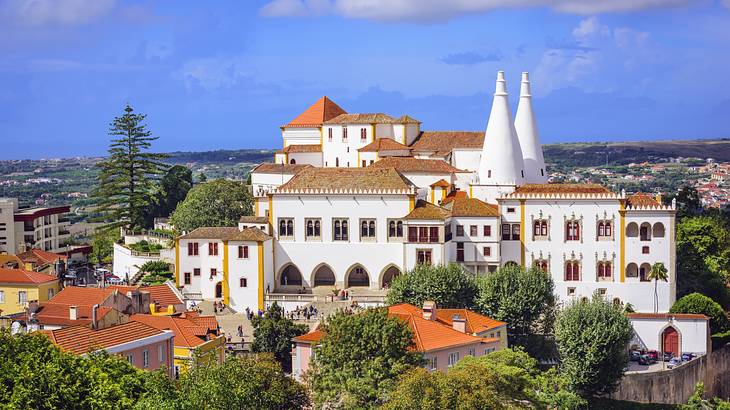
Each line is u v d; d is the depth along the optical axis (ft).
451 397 375.45
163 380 370.73
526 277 593.42
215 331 504.84
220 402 366.22
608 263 652.89
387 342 424.46
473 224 655.35
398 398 377.71
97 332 424.05
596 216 652.89
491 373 401.29
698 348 604.08
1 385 338.75
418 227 645.51
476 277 609.01
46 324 488.02
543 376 529.86
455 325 520.01
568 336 551.59
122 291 547.08
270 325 531.09
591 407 553.23
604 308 563.48
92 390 347.36
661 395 578.25
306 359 479.41
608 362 546.26
